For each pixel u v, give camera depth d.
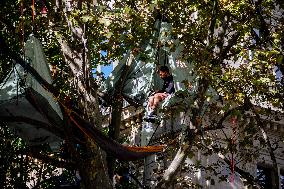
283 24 14.37
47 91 9.78
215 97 13.16
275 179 13.10
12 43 11.69
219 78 12.30
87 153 10.33
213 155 17.11
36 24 11.87
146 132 14.12
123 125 19.05
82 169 10.23
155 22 12.74
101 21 11.01
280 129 18.36
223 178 15.07
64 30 12.04
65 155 12.17
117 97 12.50
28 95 9.40
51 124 9.88
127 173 15.45
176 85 12.13
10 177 12.91
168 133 14.13
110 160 11.33
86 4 11.94
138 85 13.40
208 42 11.70
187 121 13.83
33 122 9.95
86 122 9.60
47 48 13.72
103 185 10.22
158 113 12.70
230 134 16.86
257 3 13.36
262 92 13.39
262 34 13.89
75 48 11.34
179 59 12.00
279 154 18.78
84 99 10.88
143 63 13.15
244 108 13.28
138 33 11.96
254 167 17.80
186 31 13.22
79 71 11.09
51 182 14.29
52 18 11.87
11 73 9.97
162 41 12.19
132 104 13.77
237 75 12.91
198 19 14.05
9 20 12.03
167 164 14.55
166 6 12.86
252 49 13.48
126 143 18.45
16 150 12.67
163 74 12.79
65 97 10.26
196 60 12.13
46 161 11.25
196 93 11.34
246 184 14.02
